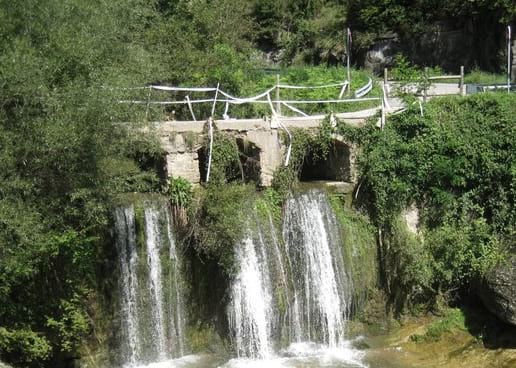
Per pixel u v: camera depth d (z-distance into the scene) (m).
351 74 29.23
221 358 17.39
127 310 16.91
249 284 17.50
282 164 19.03
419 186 19.59
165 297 17.38
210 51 24.56
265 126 18.80
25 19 14.15
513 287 17.58
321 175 21.19
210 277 17.61
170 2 25.94
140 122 15.70
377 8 38.16
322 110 22.45
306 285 18.48
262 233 17.84
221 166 18.05
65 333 15.61
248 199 17.84
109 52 15.58
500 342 17.72
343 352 18.02
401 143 19.59
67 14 14.73
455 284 19.14
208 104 21.27
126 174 16.33
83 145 14.03
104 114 14.11
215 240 17.09
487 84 27.19
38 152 13.84
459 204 19.56
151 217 17.19
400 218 19.39
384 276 19.45
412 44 37.75
